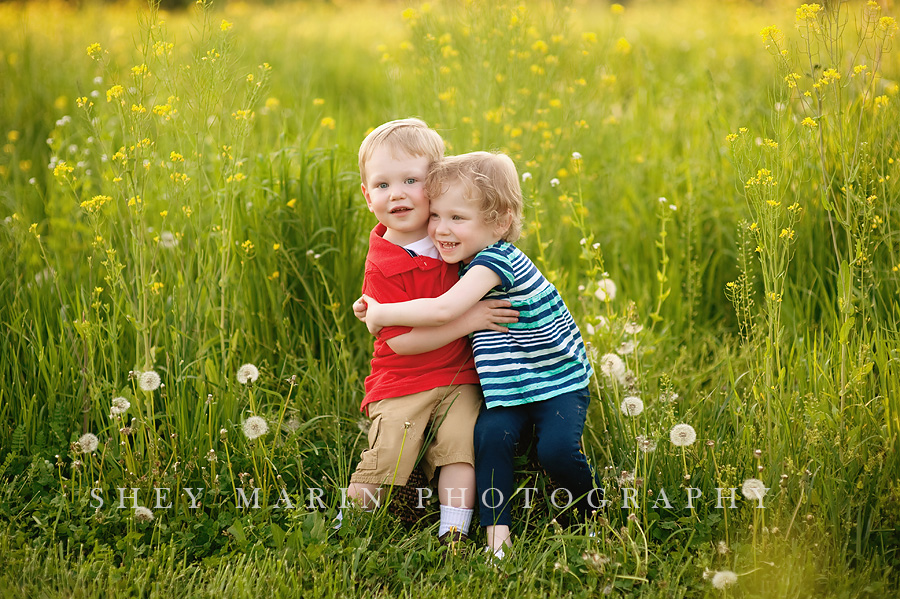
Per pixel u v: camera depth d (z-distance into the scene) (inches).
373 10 388.2
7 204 134.9
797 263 116.5
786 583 74.4
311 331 114.3
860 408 89.0
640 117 192.2
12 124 178.1
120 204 109.9
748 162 88.4
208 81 97.7
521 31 142.7
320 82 240.7
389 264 88.7
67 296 107.9
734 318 130.4
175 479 88.7
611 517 86.9
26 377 100.8
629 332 103.9
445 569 79.3
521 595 75.8
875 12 87.5
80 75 199.0
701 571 78.1
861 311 97.8
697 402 100.6
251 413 95.4
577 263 145.6
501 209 87.7
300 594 76.1
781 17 263.7
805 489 83.7
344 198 119.3
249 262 113.3
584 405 89.5
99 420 96.7
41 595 74.2
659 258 141.6
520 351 87.8
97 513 84.4
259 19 304.0
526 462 91.8
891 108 103.7
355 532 84.5
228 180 106.7
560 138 142.0
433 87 142.9
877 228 104.3
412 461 87.7
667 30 301.7
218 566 79.4
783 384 92.7
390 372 90.3
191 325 103.1
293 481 94.4
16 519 84.3
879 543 81.7
